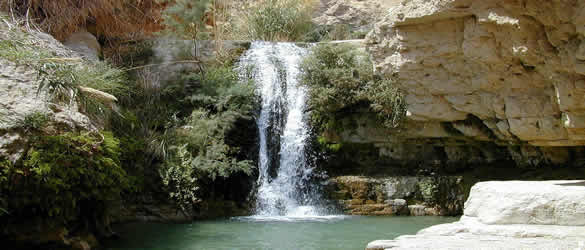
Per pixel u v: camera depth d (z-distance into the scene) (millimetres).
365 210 11000
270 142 12523
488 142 11797
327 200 11375
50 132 6410
